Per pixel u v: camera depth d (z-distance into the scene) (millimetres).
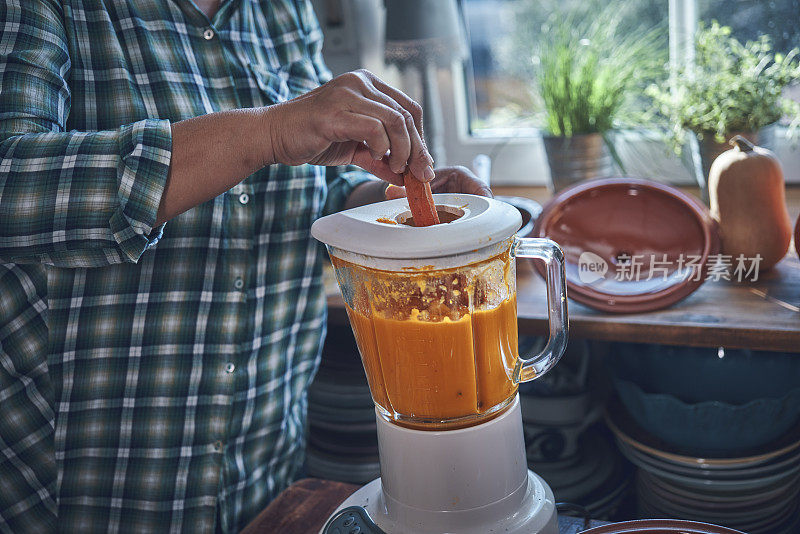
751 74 1241
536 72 1509
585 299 1065
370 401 1222
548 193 1611
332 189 1053
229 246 896
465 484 641
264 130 660
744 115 1213
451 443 632
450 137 1715
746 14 1418
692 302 1070
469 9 1632
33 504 920
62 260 694
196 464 908
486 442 639
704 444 1021
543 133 1448
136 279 860
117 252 687
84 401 872
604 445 1246
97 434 886
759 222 1080
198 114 871
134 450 894
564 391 1165
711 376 1056
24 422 881
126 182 654
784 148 1442
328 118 634
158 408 884
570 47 1435
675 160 1506
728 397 1052
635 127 1491
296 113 653
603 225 1130
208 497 915
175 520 912
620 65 1426
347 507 723
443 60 1499
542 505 684
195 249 875
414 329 585
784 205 1104
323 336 1066
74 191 662
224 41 911
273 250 959
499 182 1701
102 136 673
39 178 665
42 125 718
